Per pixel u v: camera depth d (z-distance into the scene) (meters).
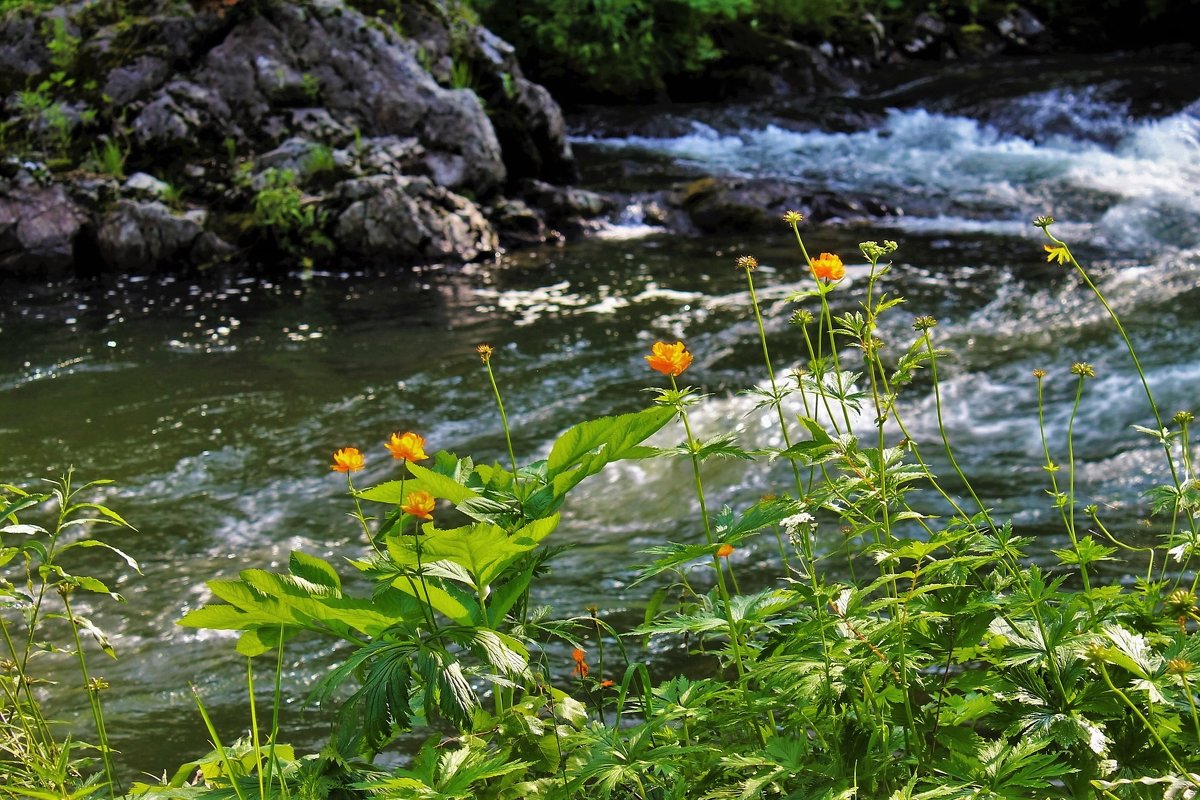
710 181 10.85
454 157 10.13
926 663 2.03
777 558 4.38
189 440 5.77
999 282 8.05
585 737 2.00
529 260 9.30
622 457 2.25
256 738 1.89
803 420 2.02
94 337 7.46
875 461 2.04
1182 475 4.88
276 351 7.12
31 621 2.16
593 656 3.74
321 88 10.12
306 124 9.92
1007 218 10.26
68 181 9.23
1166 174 11.27
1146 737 1.79
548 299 8.12
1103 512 4.61
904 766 1.86
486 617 2.15
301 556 2.21
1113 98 13.16
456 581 2.21
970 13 18.03
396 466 5.44
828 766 1.84
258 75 10.01
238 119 9.93
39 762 2.14
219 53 10.07
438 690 2.03
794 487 5.10
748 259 2.05
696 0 15.47
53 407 6.24
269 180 9.40
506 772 1.85
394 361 6.87
